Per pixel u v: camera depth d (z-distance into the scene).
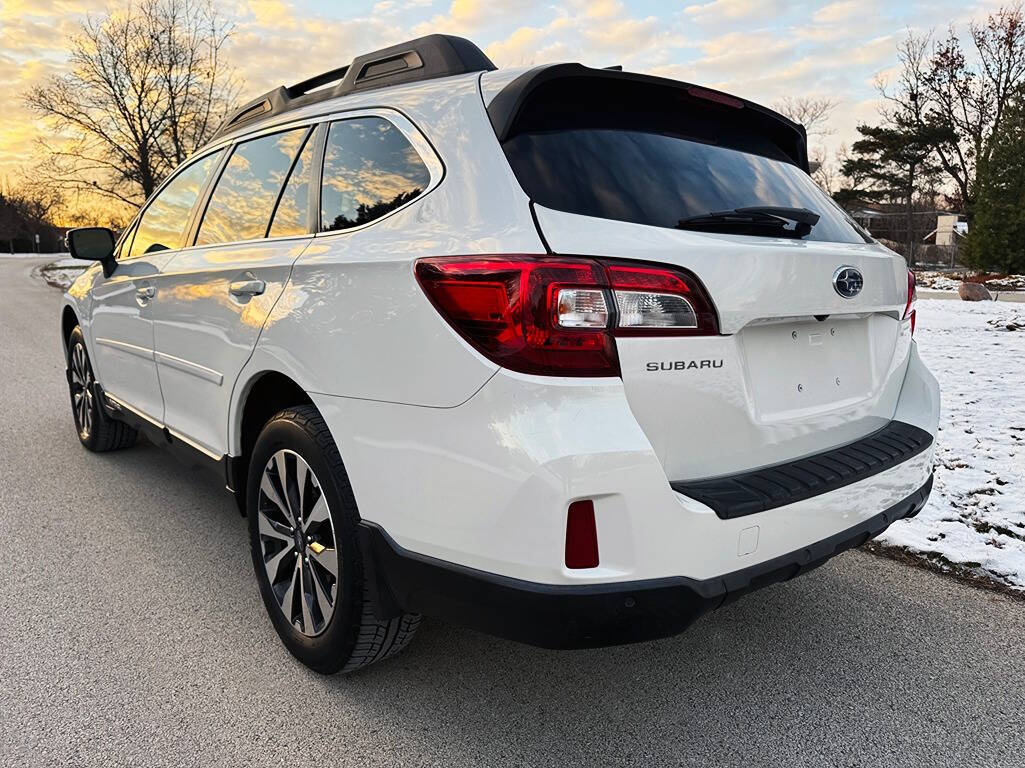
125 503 4.04
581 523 1.73
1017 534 3.62
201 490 4.26
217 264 2.90
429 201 2.13
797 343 2.23
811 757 2.13
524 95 2.07
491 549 1.81
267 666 2.53
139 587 3.09
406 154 2.28
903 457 2.37
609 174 2.06
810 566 2.08
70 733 2.18
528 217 1.89
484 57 2.47
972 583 3.21
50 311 14.76
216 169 3.37
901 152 40.81
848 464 2.21
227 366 2.75
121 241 4.27
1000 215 29.44
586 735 2.21
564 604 1.74
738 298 1.95
